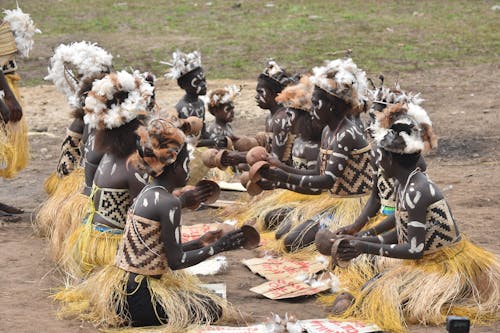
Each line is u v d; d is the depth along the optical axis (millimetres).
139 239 6148
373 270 7285
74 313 6402
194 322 6184
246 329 6059
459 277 6398
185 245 6344
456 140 13688
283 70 9359
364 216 7176
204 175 10172
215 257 8008
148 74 8859
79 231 7238
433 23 25203
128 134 6863
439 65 20203
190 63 10000
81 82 7887
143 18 27203
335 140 7738
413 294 6367
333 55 21297
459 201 10156
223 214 9625
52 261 7824
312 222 8094
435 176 11531
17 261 7863
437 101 16812
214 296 6426
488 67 19938
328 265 7410
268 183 7609
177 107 10133
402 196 6461
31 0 30844
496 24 24969
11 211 9797
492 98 16922
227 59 21062
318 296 7078
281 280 7344
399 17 26297
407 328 6195
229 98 10242
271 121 9500
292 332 5980
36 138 14531
